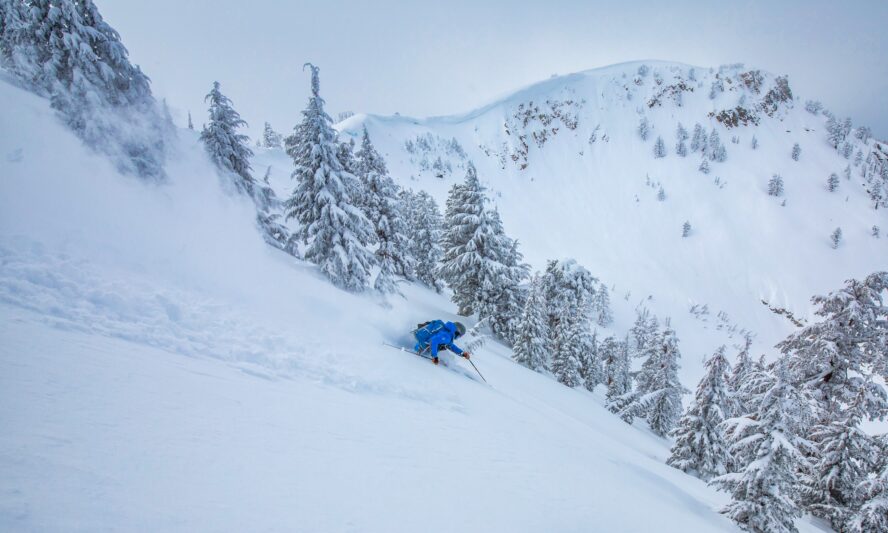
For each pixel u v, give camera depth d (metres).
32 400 2.03
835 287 157.00
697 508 7.06
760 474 7.75
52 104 10.21
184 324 4.88
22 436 1.69
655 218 196.25
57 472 1.54
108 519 1.38
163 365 3.40
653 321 76.69
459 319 27.64
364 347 7.24
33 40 11.10
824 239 177.00
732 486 8.16
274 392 3.74
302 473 2.31
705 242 181.62
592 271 157.00
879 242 171.75
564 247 176.88
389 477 2.67
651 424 23.94
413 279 34.19
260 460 2.29
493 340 27.73
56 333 3.28
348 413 3.84
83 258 5.56
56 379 2.37
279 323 6.55
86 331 3.63
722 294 155.25
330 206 15.55
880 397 13.06
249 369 4.25
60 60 11.20
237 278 8.28
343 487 2.32
